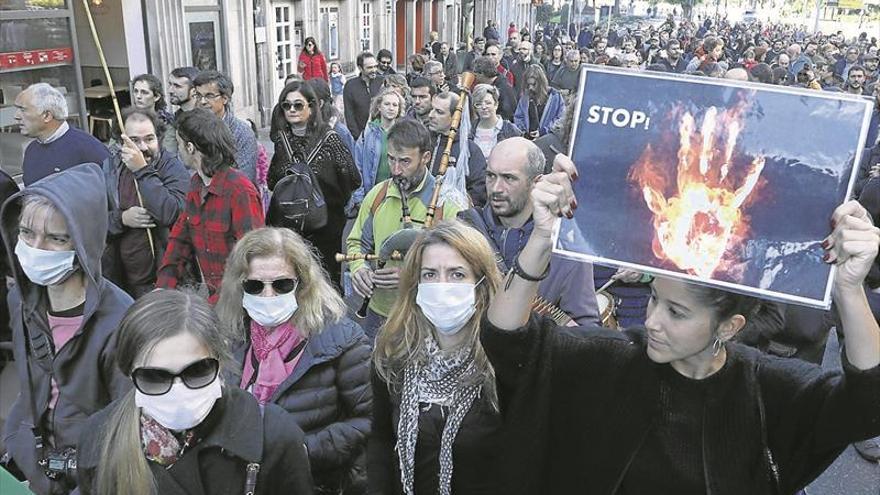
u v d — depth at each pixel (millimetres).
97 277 2404
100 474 1877
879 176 4574
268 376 2580
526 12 49531
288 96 5004
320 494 2678
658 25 57781
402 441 2205
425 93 7418
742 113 1512
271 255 2527
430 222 3801
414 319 2275
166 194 4246
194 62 11883
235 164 4055
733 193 1524
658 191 1572
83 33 10109
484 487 2123
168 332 1811
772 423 1690
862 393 1493
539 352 1830
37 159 4840
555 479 1925
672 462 1723
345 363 2598
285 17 15359
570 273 2875
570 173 1609
